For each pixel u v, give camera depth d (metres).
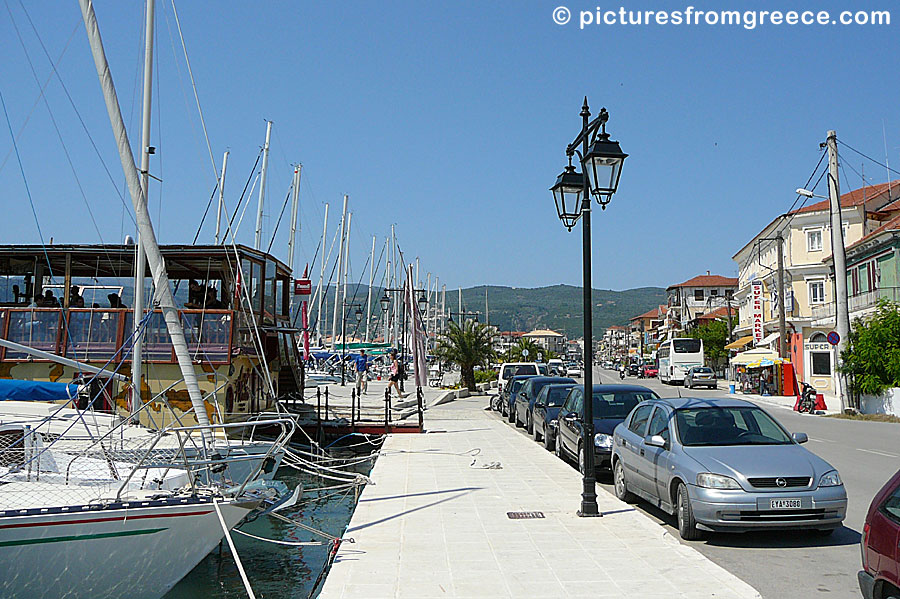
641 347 145.50
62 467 11.15
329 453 22.97
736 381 66.19
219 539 9.23
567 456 18.17
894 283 40.91
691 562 8.42
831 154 33.97
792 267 55.91
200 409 12.58
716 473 9.64
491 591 7.45
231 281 21.31
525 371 40.22
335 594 7.40
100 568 8.60
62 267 22.48
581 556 8.73
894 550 5.34
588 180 11.29
